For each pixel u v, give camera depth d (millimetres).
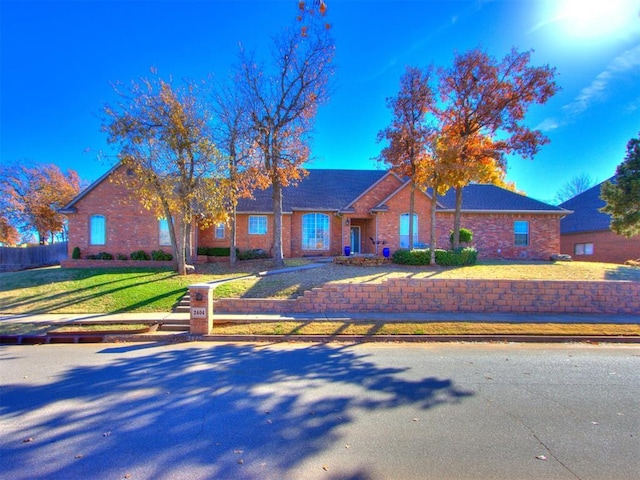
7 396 5273
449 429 4215
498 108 17750
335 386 5660
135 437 4051
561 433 4141
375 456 3643
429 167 16562
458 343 8969
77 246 21484
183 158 16125
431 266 17156
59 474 3373
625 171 20453
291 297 12492
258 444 3887
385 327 9898
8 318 10891
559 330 9750
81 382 5879
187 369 6609
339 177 28312
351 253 23828
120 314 11375
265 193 25547
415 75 16984
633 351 8180
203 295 9484
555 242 24281
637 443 3938
